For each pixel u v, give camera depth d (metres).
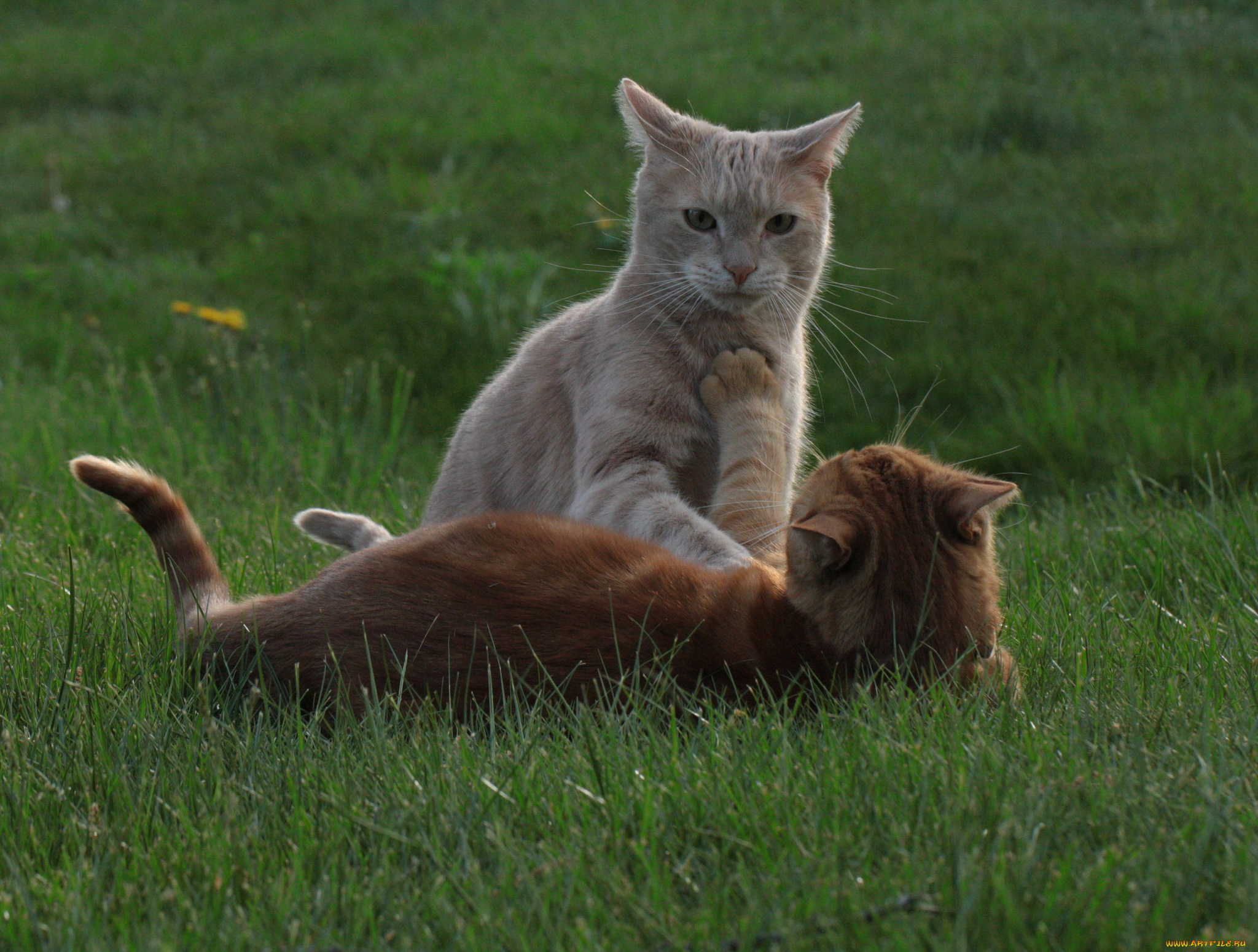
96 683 3.97
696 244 5.68
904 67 16.80
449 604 3.65
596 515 5.24
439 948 2.48
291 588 5.19
